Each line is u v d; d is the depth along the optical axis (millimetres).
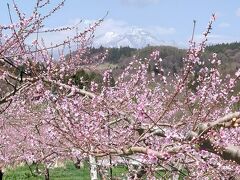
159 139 7129
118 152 6340
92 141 7039
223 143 5398
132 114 8195
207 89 7840
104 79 10320
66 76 10797
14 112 11578
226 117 5293
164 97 9859
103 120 7836
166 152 5406
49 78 8945
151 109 9594
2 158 13953
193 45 6488
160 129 6684
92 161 9352
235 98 8023
